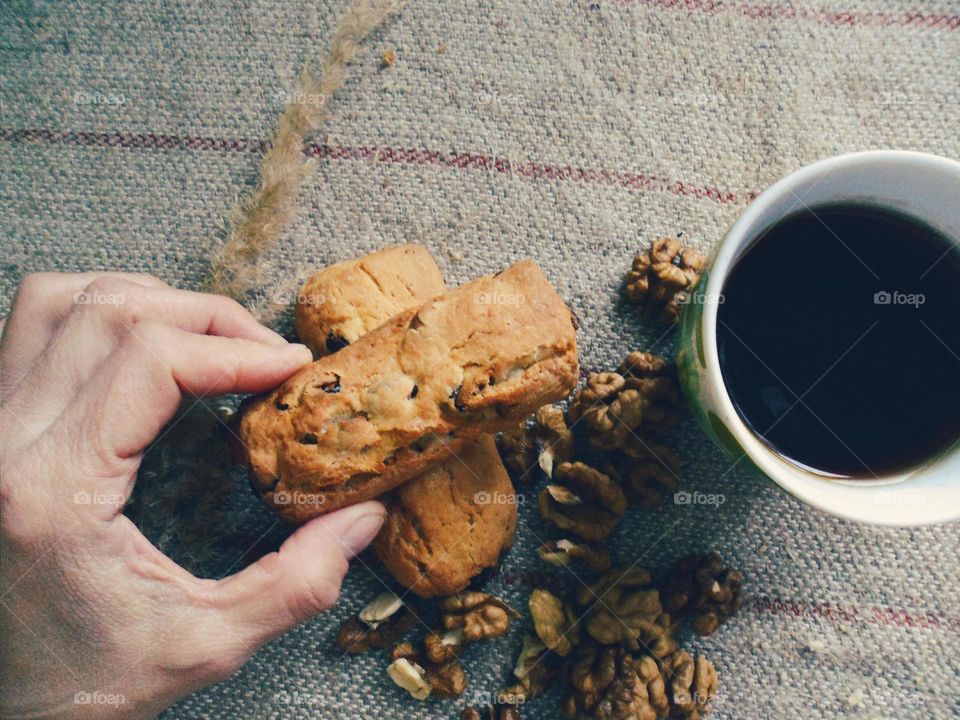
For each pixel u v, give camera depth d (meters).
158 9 0.33
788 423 0.29
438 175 0.33
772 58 0.33
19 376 0.30
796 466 0.29
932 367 0.29
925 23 0.33
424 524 0.29
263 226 0.32
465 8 0.33
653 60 0.33
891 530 0.33
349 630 0.32
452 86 0.33
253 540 0.32
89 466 0.27
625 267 0.33
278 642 0.32
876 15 0.33
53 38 0.33
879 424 0.29
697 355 0.27
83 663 0.27
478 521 0.30
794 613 0.32
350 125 0.33
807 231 0.28
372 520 0.28
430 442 0.27
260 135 0.33
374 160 0.33
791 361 0.29
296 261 0.33
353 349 0.27
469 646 0.32
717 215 0.33
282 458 0.27
